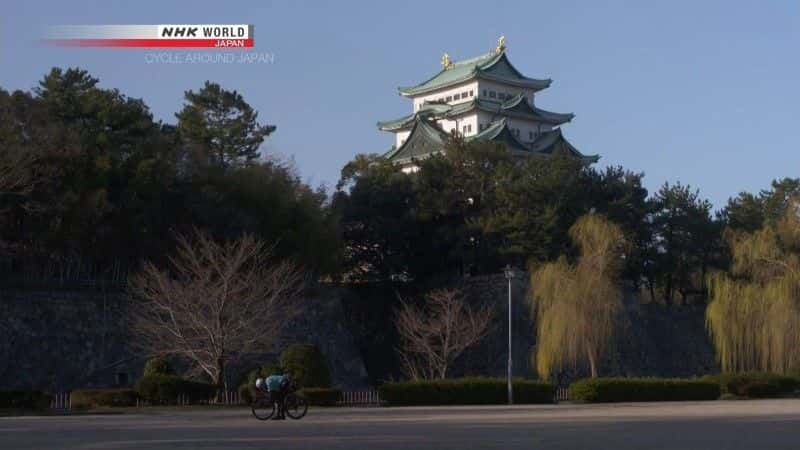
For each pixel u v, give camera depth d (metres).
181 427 26.48
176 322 45.88
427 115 99.38
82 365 52.34
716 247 76.81
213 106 73.25
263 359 55.66
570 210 68.88
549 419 31.12
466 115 98.00
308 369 45.12
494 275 66.69
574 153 92.81
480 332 59.75
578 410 38.62
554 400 48.19
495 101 102.00
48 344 51.69
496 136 87.19
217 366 44.16
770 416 33.09
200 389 42.22
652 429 25.91
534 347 58.44
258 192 60.50
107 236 54.84
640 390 47.97
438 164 72.25
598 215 61.34
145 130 60.06
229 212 56.94
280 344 57.53
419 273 72.94
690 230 75.75
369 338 68.75
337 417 32.44
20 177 50.16
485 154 73.19
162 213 56.19
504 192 69.00
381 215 71.19
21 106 53.94
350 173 79.62
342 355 61.78
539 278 54.97
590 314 52.38
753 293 55.09
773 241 57.03
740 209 83.81
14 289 51.91
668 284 77.31
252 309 47.19
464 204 72.25
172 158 58.94
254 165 63.34
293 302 54.69
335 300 63.62
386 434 23.55
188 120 71.50
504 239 68.75
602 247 55.22
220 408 39.22
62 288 53.72
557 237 67.44
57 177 52.88
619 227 61.69
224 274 46.06
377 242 71.62
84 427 26.58
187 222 56.03
